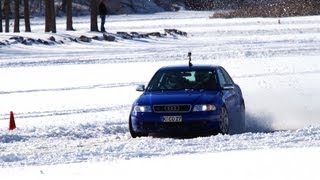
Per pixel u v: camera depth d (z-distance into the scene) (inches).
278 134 1293.1
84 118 1727.4
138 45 5128.0
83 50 4586.6
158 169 956.0
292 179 856.3
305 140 1202.6
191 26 7775.6
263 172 909.8
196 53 3944.4
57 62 3585.1
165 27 7785.4
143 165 992.9
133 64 3371.1
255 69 2987.2
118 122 1615.4
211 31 6638.8
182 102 1344.7
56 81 2706.7
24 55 4160.9
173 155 1082.7
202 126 1336.1
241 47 4347.9
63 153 1159.6
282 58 3481.8
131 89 2393.0
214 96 1374.3
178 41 5531.5
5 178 919.0
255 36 5797.2
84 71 3083.2
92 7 6023.6
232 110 1457.9
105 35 5492.1
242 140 1224.8
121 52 4288.9
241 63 3275.1
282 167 941.2
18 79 2812.5
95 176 914.7
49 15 5969.5
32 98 2208.4
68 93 2319.1
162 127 1341.0
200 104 1343.5
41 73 3038.9
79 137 1400.1
